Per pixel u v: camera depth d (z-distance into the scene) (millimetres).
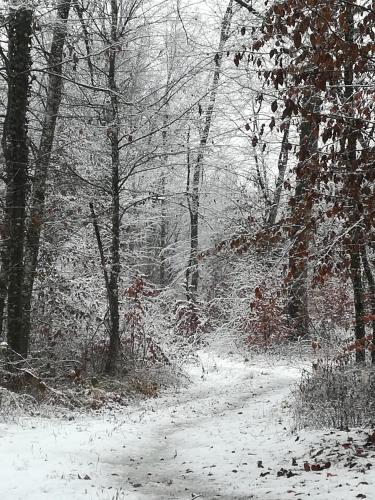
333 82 8500
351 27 8305
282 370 20000
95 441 9688
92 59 17703
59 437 9727
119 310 19188
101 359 17969
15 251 13969
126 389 16109
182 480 7867
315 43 7266
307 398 11883
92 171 17141
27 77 14047
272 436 10273
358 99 7977
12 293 14070
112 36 16625
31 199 15227
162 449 9828
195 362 21844
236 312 25219
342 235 8242
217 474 8102
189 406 14594
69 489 6629
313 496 6551
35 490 6520
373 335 9570
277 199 21562
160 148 17812
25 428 10398
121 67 18000
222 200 26484
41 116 18406
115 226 17375
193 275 30906
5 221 13805
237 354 24094
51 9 14281
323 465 8008
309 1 7055
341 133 8031
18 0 13383
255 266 23891
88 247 19656
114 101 16656
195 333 25047
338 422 10281
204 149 18172
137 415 13555
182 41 17250
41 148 15172
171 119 17359
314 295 21016
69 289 18125
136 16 16500
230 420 12289
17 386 13391
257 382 17844
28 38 13828
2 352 13680
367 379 11188
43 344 17250
